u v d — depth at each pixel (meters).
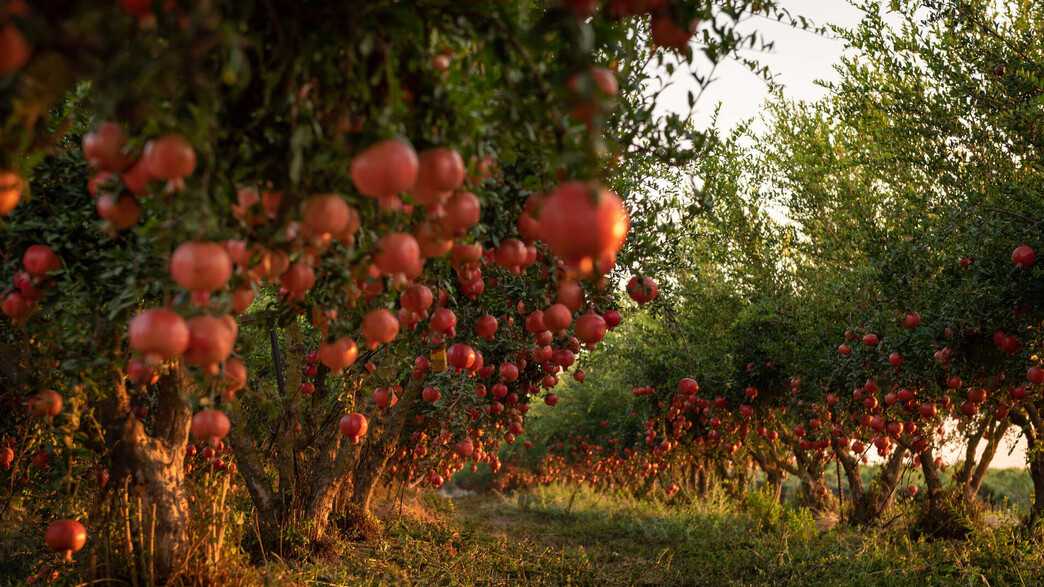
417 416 9.17
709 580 7.68
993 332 5.31
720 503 13.11
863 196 8.20
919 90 6.02
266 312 2.37
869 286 6.50
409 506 10.86
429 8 1.50
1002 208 4.99
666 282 5.00
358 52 1.53
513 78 1.49
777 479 14.82
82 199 2.42
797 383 8.77
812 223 9.06
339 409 6.68
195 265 1.38
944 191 6.52
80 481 3.43
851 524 12.04
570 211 1.29
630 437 15.42
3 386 3.83
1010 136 5.60
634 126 2.15
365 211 1.69
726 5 2.09
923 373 6.12
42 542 4.06
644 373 12.01
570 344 3.71
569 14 1.22
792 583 7.21
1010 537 7.74
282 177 1.57
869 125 6.80
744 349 10.40
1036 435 8.67
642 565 8.34
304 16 1.44
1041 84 4.84
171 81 1.22
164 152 1.34
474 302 3.16
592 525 12.84
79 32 1.12
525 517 15.84
